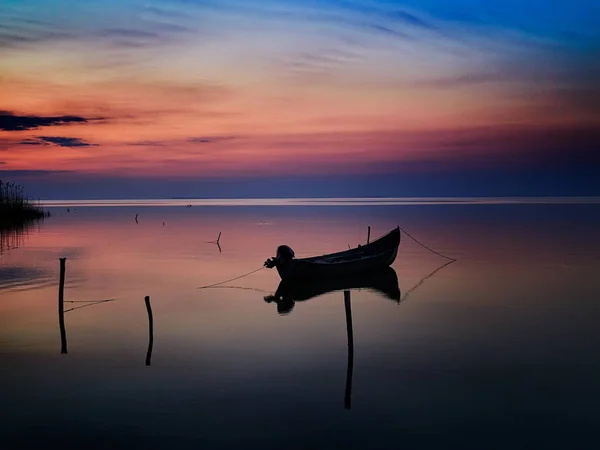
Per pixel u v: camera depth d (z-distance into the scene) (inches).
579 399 542.0
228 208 7381.9
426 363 653.3
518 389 568.7
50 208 7544.3
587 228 3009.4
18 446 452.8
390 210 6102.4
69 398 549.6
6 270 1513.3
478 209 6092.5
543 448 449.7
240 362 662.5
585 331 796.6
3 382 595.5
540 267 1509.6
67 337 784.3
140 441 461.1
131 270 1540.4
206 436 469.7
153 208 7573.8
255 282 1341.0
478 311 948.6
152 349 721.6
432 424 491.2
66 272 1488.7
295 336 788.6
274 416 507.5
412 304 1024.2
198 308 1009.5
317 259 1453.0
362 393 560.1
